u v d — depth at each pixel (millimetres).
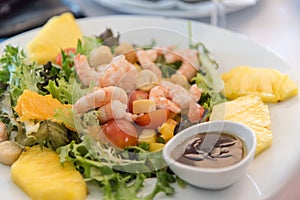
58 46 647
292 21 788
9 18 745
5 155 488
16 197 457
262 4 831
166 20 705
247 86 572
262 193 455
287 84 564
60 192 445
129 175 475
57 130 500
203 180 449
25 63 606
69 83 569
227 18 790
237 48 647
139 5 771
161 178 464
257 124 517
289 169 477
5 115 537
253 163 483
